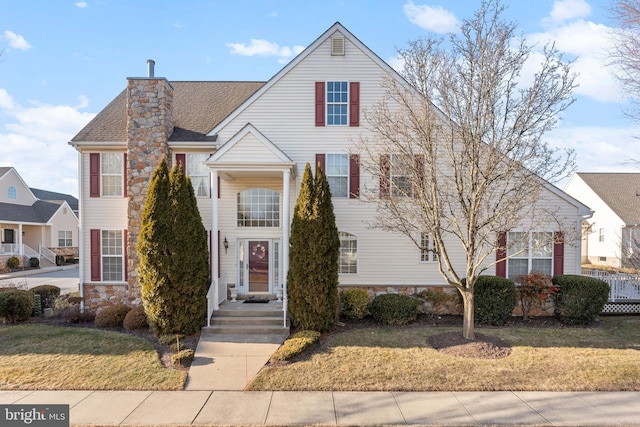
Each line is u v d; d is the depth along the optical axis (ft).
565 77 28.37
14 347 29.01
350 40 41.88
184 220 32.91
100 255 42.78
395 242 41.83
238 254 42.09
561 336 32.07
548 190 40.93
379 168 33.32
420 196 30.09
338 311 36.73
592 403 20.24
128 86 40.55
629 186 98.37
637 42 36.78
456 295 40.32
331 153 41.81
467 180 32.07
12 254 95.81
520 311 40.45
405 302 37.01
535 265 41.39
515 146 27.91
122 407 19.92
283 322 33.83
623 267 74.02
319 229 32.96
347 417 18.84
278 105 42.04
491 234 39.99
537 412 19.24
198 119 46.34
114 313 35.81
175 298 32.01
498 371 24.26
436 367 24.99
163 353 28.43
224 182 42.22
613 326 36.11
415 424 18.17
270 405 20.20
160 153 40.34
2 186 106.42
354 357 26.94
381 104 37.22
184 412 19.40
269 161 35.91
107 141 41.83
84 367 25.13
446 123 31.83
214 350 28.71
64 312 38.93
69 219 122.62
